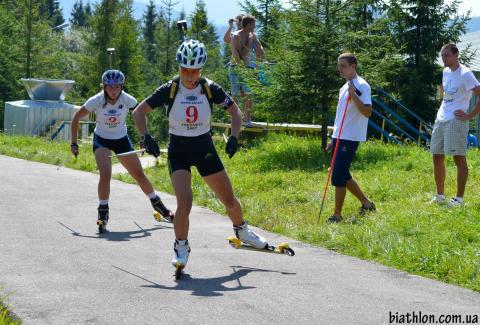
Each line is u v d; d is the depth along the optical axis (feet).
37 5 169.48
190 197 20.63
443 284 20.47
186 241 20.68
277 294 18.89
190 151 21.07
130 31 175.22
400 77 75.46
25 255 22.79
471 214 28.43
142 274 20.77
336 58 45.60
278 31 46.85
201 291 19.03
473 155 45.27
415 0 78.02
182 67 20.43
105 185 27.35
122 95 28.78
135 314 16.93
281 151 47.14
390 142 56.29
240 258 23.26
